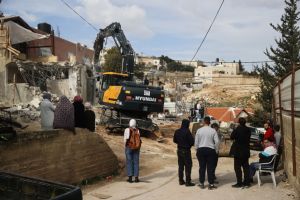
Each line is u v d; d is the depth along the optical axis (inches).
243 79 3846.0
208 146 471.8
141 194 447.2
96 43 1202.0
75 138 478.3
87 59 2097.7
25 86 1197.1
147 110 971.3
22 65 1300.4
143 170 616.4
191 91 3705.7
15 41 1364.4
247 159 479.5
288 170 496.1
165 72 4244.6
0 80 1234.0
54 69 1425.9
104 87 1036.5
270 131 558.6
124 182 518.0
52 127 485.1
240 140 478.0
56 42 1787.6
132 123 517.7
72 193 171.2
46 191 190.9
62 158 454.6
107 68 2815.0
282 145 566.9
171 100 2938.0
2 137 374.3
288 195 428.1
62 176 454.0
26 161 400.5
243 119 482.9
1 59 1250.0
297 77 406.6
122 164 620.7
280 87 570.6
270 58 1526.8
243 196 434.0
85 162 497.0
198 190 466.3
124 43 1138.7
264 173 554.6
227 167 665.6
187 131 494.0
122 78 1032.2
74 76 1449.3
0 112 660.1
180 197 430.9
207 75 4909.0
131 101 958.4
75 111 534.9
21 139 395.2
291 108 437.1
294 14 1496.1
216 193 449.7
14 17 1395.2
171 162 700.7
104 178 534.9
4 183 207.6
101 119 1008.9
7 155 377.4
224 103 2748.5
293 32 1493.6
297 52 1483.8
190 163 493.7
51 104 494.0
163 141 976.9
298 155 403.5
